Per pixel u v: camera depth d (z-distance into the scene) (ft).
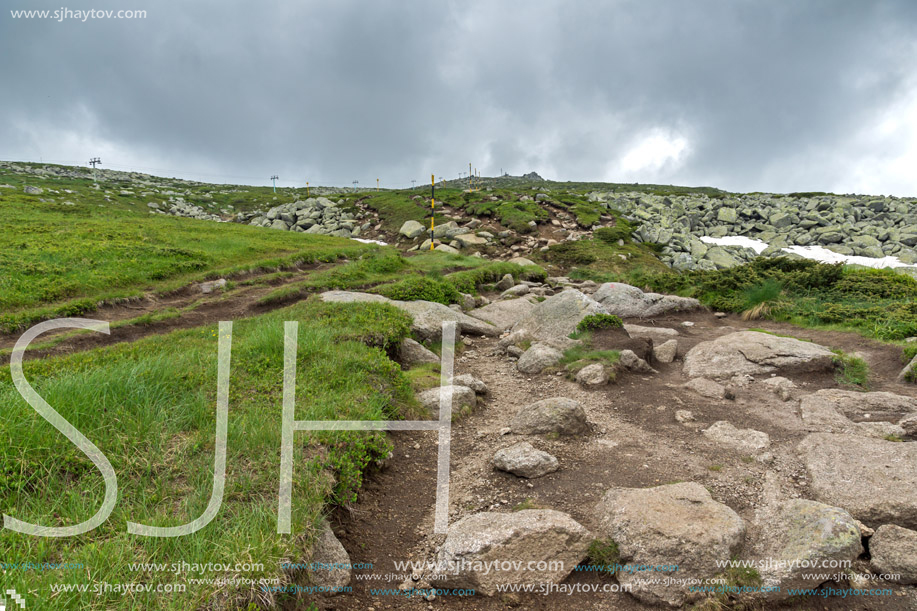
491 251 101.71
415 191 186.29
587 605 10.52
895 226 123.34
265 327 26.50
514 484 15.02
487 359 29.71
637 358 25.25
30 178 215.72
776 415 19.13
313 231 138.82
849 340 28.78
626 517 11.93
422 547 12.67
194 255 59.41
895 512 12.10
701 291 45.83
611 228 111.14
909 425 16.70
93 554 9.22
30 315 34.22
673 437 17.62
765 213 134.10
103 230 67.97
